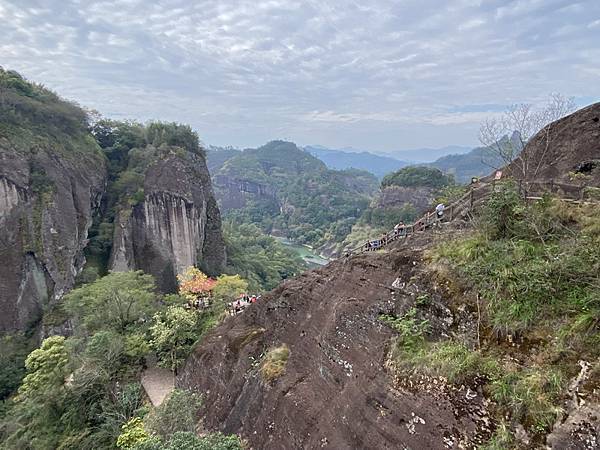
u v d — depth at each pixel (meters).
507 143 17.91
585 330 8.03
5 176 50.91
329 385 13.50
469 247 11.59
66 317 49.28
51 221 54.41
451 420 8.98
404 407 10.10
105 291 31.95
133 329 30.61
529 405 7.80
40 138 58.16
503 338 9.38
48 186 55.38
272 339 19.00
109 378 25.64
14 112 56.75
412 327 11.49
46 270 52.84
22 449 23.42
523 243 10.55
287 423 13.91
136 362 27.50
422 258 13.09
